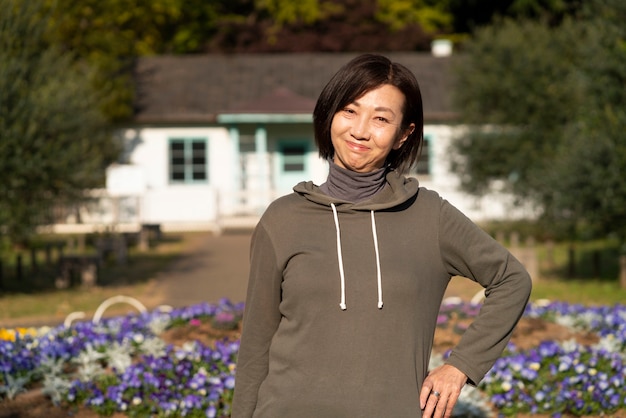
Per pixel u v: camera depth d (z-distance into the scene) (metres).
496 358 2.75
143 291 13.25
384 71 2.86
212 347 6.77
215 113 24.42
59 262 13.69
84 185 13.08
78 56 22.48
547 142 19.81
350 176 2.85
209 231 24.05
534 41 20.88
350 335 2.67
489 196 21.91
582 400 5.79
